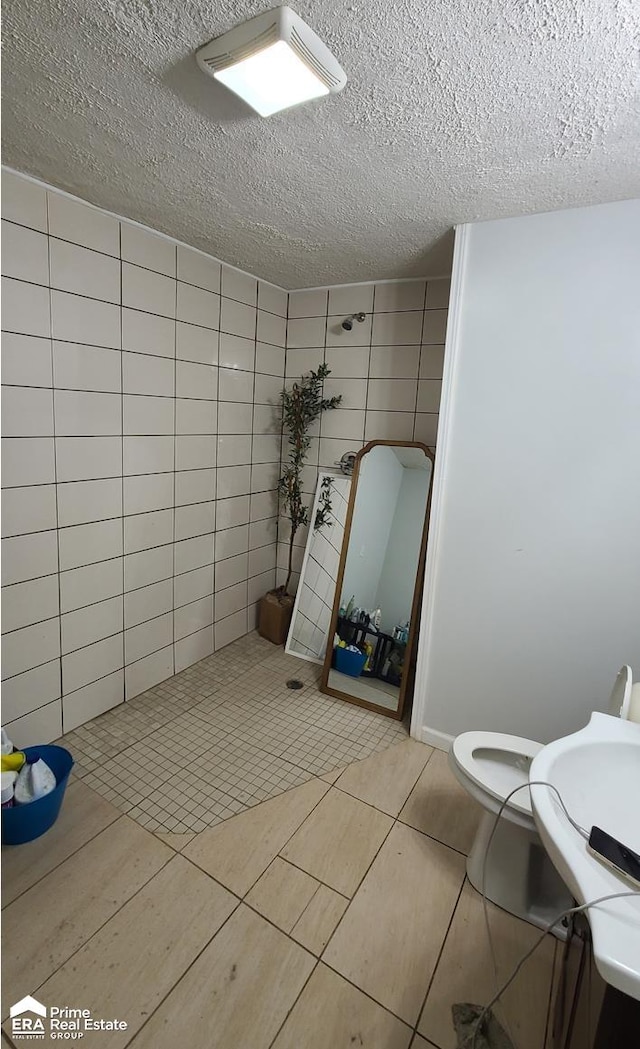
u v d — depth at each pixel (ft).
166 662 8.07
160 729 6.87
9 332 5.14
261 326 8.73
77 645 6.48
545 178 4.54
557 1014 3.40
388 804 5.75
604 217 5.01
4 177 4.86
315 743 6.79
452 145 4.07
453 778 6.23
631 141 3.88
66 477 5.97
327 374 8.87
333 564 9.05
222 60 3.13
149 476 7.10
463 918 4.47
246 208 5.59
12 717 5.81
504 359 5.67
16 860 4.74
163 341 6.95
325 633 8.96
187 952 4.04
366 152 4.25
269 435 9.51
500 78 3.23
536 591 5.86
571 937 3.36
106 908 4.35
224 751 6.50
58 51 3.21
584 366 5.26
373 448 8.32
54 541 5.95
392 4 2.70
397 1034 3.59
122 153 4.50
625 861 2.58
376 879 4.80
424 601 6.63
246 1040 3.50
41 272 5.33
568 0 2.59
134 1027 3.54
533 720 6.10
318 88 3.32
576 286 5.20
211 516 8.43
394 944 4.21
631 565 5.29
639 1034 2.24
